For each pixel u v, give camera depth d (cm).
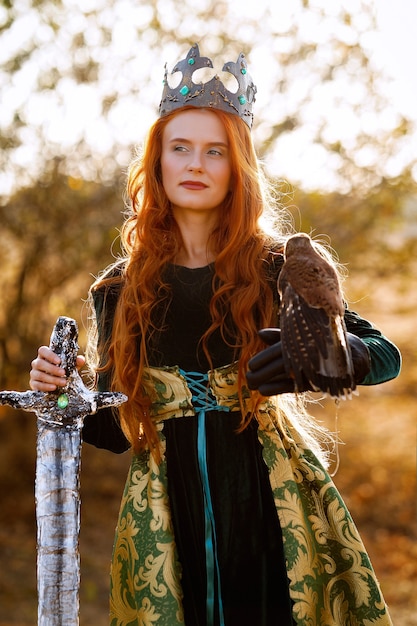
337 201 1075
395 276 1112
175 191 299
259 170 310
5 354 1059
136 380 294
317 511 294
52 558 262
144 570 286
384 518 1093
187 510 292
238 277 294
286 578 291
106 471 1172
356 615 289
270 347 252
